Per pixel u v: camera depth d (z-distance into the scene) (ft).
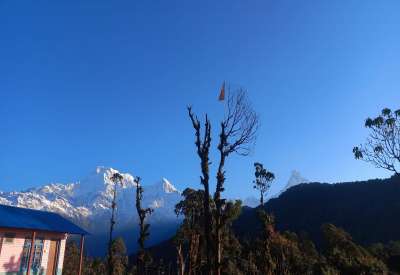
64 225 113.91
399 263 172.76
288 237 195.31
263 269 131.95
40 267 107.96
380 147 64.75
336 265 138.51
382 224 328.08
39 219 110.11
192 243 91.71
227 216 58.23
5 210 107.04
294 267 160.97
